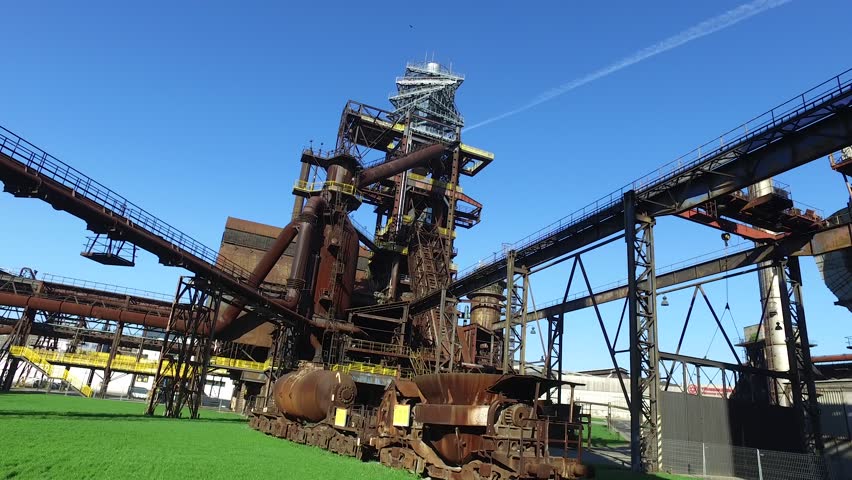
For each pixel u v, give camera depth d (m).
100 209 28.09
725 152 25.52
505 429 16.23
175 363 36.03
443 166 67.88
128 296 56.44
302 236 47.69
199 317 35.94
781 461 25.70
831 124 21.89
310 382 27.75
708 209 29.88
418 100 74.19
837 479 28.09
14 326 54.84
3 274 55.69
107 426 23.36
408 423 20.20
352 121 66.12
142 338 60.41
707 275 35.53
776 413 31.41
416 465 18.52
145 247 31.23
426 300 50.97
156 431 23.48
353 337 55.88
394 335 56.22
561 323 40.84
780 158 23.73
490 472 15.44
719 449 26.33
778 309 40.59
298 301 46.56
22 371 65.44
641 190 29.59
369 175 56.38
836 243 28.34
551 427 18.69
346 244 54.88
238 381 57.12
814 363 51.19
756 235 33.09
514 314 49.16
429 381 19.06
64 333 59.47
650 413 26.03
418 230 62.72
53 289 55.84
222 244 64.50
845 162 29.38
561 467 15.59
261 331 53.59
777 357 40.12
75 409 32.22
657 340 26.92
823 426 41.44
